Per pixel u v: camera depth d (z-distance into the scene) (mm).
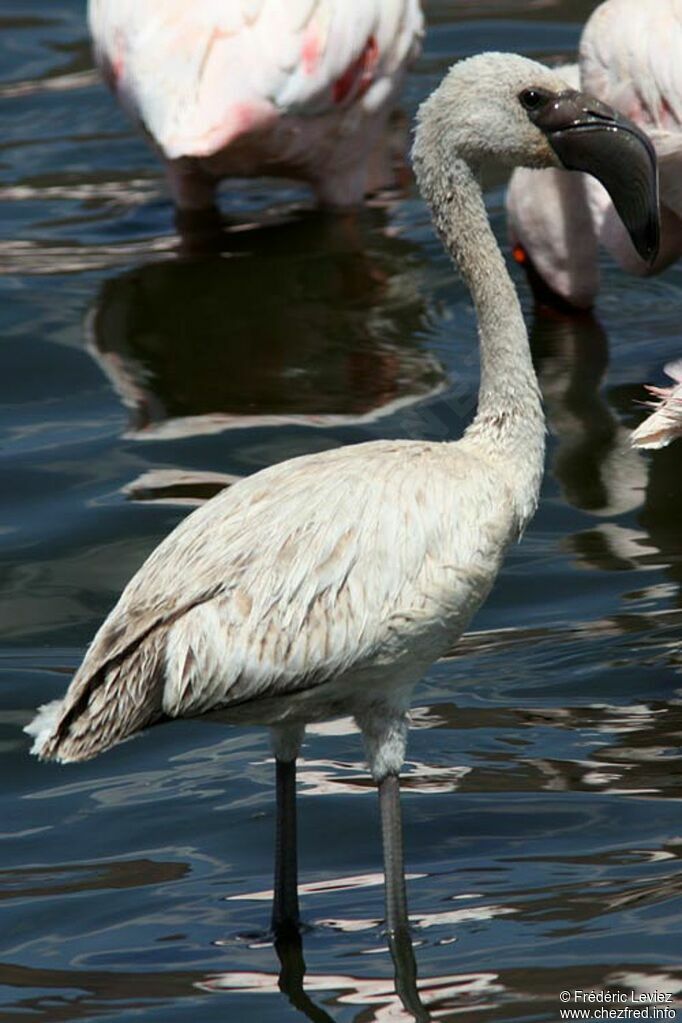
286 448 13711
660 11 14711
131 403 14617
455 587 8297
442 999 8047
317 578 8109
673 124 14562
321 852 9383
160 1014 8047
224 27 16391
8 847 9562
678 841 9219
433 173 8883
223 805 9891
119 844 9555
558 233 15922
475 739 10328
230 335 15617
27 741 10555
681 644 11141
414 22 17672
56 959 8523
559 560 12320
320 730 10594
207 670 7988
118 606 8273
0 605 11961
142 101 16469
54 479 13477
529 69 8891
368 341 15430
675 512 12859
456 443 8812
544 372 15078
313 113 16672
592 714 10500
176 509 12953
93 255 17328
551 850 9234
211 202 18125
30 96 21000
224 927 8750
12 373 15148
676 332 15688
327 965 8375
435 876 9062
